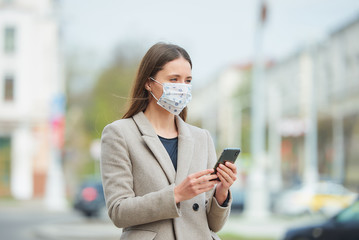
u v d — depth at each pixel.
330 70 39.09
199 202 3.19
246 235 16.08
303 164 51.62
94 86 51.12
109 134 3.19
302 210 24.62
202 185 2.96
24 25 40.66
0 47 40.50
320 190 24.94
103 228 19.14
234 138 60.47
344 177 38.53
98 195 24.05
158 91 3.27
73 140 49.91
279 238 15.21
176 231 3.05
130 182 3.11
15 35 40.69
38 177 40.81
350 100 36.81
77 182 49.12
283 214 25.06
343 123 38.47
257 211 21.88
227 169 3.00
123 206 2.98
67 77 50.97
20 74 40.75
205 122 70.56
